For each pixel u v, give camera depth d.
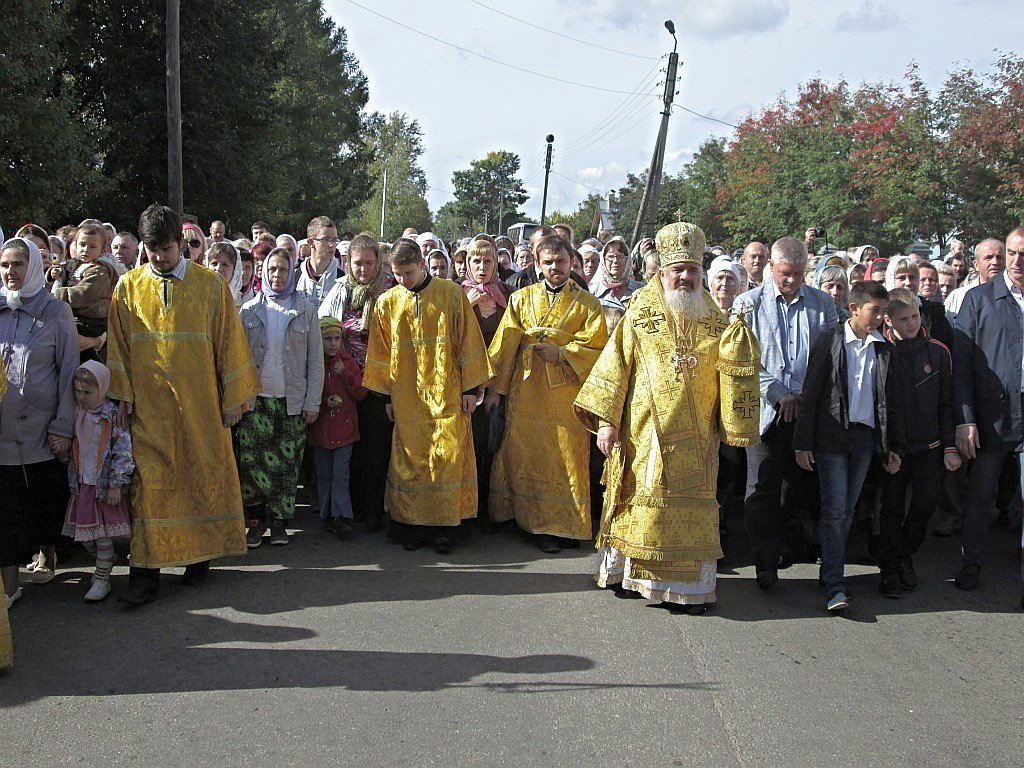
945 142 23.09
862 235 24.45
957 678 4.17
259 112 25.92
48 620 4.54
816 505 5.79
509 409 6.23
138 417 4.84
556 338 6.04
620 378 5.00
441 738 3.45
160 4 22.83
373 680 3.93
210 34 24.05
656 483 4.86
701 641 4.50
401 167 73.00
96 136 21.14
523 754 3.36
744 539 6.40
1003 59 22.47
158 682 3.88
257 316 5.82
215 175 24.31
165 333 4.86
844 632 4.70
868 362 5.04
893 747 3.51
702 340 4.93
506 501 6.30
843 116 26.06
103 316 5.19
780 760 3.39
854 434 5.02
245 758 3.29
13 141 16.14
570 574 5.49
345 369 6.10
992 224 22.02
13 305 4.60
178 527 4.90
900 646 4.53
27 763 3.23
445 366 5.84
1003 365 5.25
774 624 4.78
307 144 38.62
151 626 4.49
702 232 4.99
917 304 5.37
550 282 6.18
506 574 5.45
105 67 23.22
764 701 3.86
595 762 3.32
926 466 5.25
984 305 5.31
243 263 7.19
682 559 4.85
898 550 5.27
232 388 5.06
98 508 4.75
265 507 5.90
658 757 3.38
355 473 6.70
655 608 4.94
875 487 5.87
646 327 4.96
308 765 3.26
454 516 5.78
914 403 5.23
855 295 4.94
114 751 3.32
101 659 4.09
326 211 41.59
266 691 3.80
